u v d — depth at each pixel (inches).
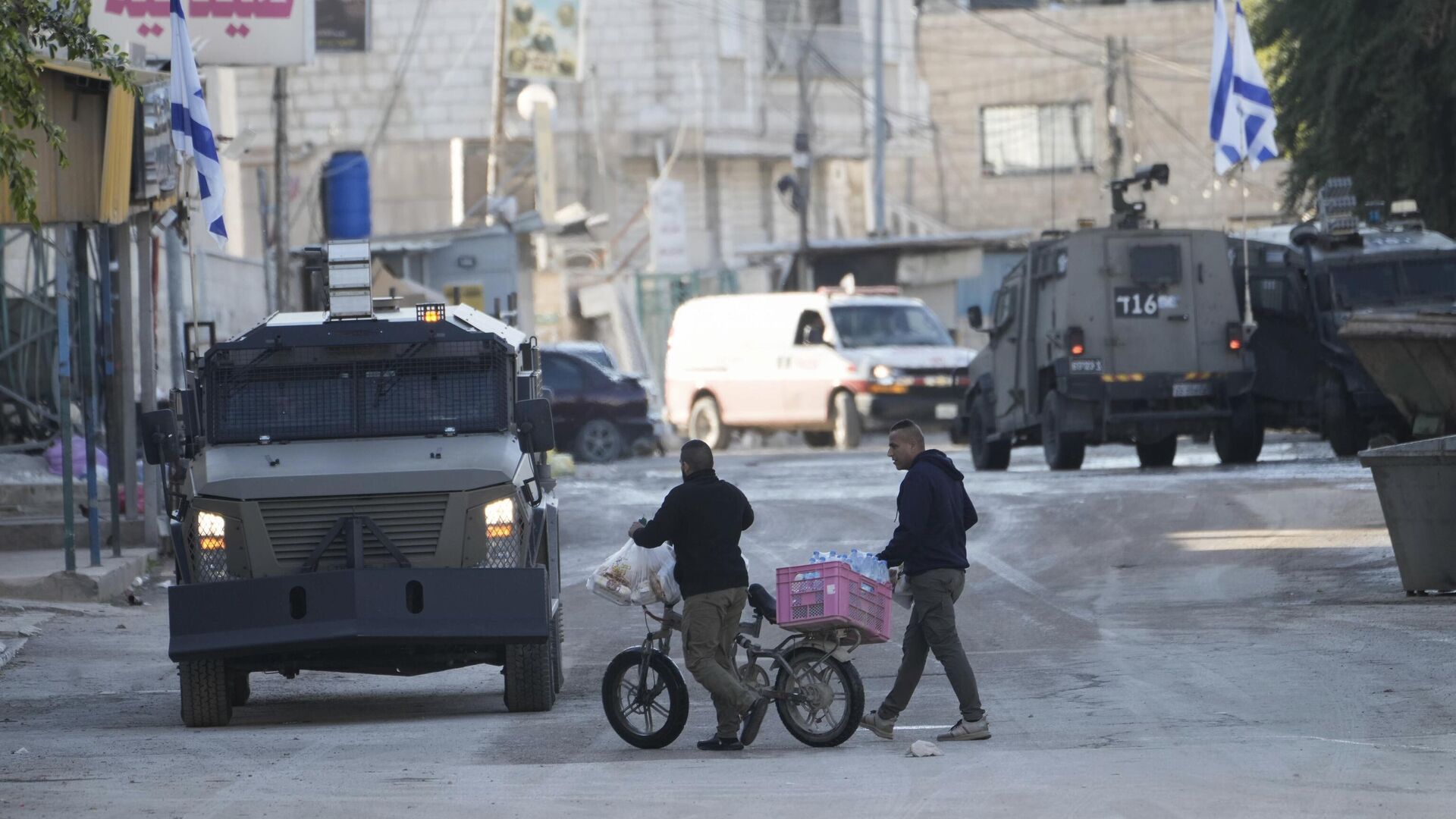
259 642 1763.0
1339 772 1382.9
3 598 2711.6
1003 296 4712.1
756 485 4352.9
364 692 2155.5
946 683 1968.5
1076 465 4382.4
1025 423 4534.9
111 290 3196.4
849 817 1269.7
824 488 4210.1
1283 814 1234.6
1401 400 3503.9
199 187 2910.9
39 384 3612.2
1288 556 2832.2
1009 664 2066.9
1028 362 4468.5
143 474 3363.7
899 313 6082.7
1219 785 1341.0
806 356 6003.9
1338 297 4338.1
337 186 6535.4
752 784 1409.9
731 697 1582.2
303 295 4790.8
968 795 1336.1
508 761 1555.1
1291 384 4483.3
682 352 6461.6
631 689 1653.5
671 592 1625.2
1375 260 4365.2
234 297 5118.1
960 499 1608.0
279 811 1322.6
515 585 1781.5
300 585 1766.7
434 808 1325.0
